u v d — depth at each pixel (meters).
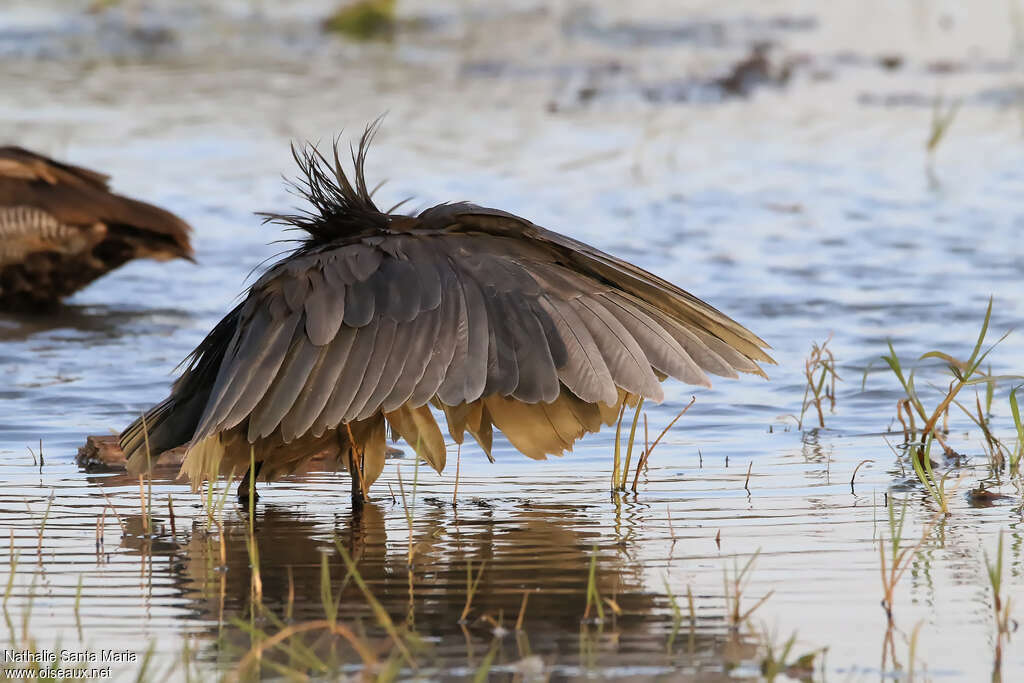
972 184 24.73
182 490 11.23
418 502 10.88
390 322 9.70
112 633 8.16
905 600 8.53
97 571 9.21
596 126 30.66
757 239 21.08
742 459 11.98
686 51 40.91
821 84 35.72
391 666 7.46
